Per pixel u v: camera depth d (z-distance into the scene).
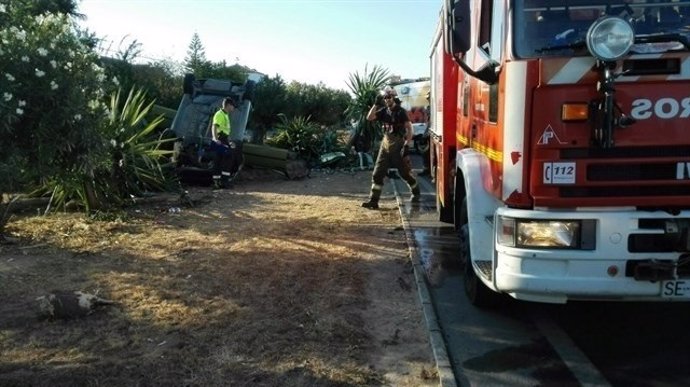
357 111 18.83
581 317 5.32
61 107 6.74
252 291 5.82
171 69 20.53
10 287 5.82
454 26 4.73
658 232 3.93
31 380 3.98
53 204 9.63
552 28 4.11
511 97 4.05
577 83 3.89
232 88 14.62
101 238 7.80
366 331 4.95
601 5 4.16
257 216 9.56
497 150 4.44
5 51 6.32
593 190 3.96
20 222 8.55
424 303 5.50
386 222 9.23
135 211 9.64
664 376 4.18
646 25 4.17
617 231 3.93
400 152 10.43
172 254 7.11
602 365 4.38
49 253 7.05
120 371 4.12
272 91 22.00
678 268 3.95
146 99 14.20
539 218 3.98
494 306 5.46
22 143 6.79
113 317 5.10
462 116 6.69
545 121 3.94
